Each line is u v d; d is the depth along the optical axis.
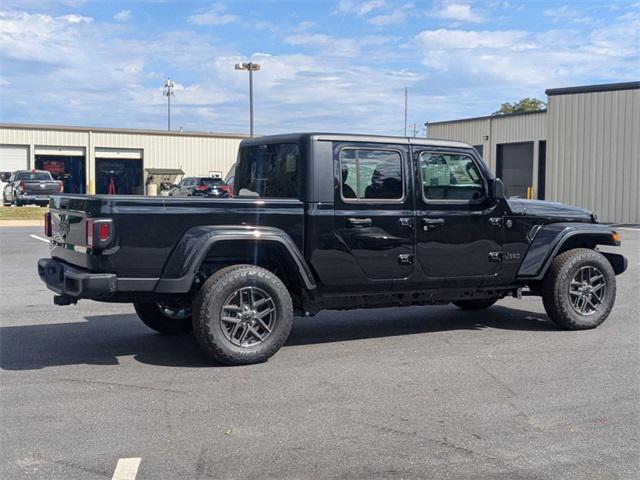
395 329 8.34
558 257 8.23
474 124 45.16
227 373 6.37
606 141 29.88
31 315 9.11
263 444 4.69
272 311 6.69
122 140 52.19
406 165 7.38
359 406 5.45
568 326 8.20
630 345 7.48
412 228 7.40
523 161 42.56
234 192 8.19
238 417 5.20
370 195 7.22
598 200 30.20
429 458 4.47
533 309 9.71
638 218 29.11
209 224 6.53
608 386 5.98
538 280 8.24
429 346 7.45
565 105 31.05
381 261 7.27
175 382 6.09
